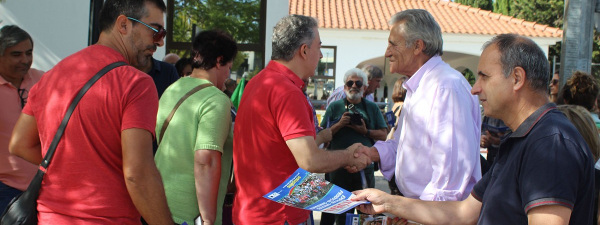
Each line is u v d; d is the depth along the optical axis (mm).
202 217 2650
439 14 18891
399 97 5605
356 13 17844
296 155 2375
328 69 16328
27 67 3438
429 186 2500
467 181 2459
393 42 2740
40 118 1973
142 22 2051
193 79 2928
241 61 7570
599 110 3902
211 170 2693
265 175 2467
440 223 2162
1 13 6371
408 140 2643
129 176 1876
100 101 1882
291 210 2486
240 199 2580
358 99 4844
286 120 2383
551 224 1530
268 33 7547
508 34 1848
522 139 1717
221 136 2742
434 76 2588
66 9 6516
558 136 1614
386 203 2299
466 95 2531
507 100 1784
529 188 1596
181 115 2785
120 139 1920
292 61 2588
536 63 1740
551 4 31484
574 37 4398
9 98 3398
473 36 17172
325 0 18922
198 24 7496
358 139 4617
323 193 2309
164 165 2797
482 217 1790
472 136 2498
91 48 2020
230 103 2891
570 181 1554
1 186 3379
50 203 1905
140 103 1918
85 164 1884
